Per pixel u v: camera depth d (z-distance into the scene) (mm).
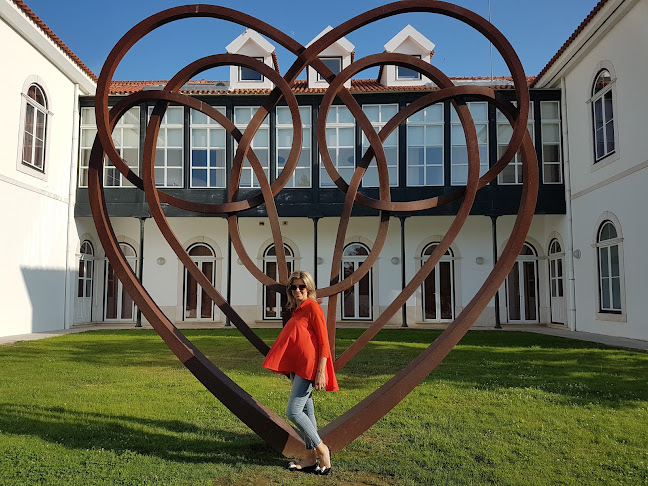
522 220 4617
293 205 17906
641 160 12508
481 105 17891
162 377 7656
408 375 4215
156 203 4500
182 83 4551
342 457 4121
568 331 16062
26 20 14102
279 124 18375
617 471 3842
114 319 19312
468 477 3691
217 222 19125
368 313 19016
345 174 18141
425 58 19781
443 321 18750
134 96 4543
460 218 4645
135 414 5422
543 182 17375
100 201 4555
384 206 4500
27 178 14906
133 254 19172
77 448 4312
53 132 16391
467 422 5148
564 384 7016
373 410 4113
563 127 17156
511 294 19031
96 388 6848
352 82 20781
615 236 14008
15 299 14297
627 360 9234
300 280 3930
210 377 4094
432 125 18000
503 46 4480
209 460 4074
